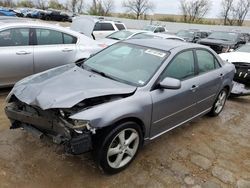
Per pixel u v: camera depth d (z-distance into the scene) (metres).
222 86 4.85
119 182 3.04
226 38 15.85
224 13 57.03
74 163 3.28
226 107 5.99
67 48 5.84
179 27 43.12
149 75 3.43
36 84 3.18
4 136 3.74
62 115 2.80
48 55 5.55
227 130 4.72
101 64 3.89
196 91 4.02
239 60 7.04
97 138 2.87
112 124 2.88
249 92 6.43
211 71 4.51
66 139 2.73
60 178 3.01
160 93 3.37
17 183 2.88
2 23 5.21
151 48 3.89
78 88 3.04
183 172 3.34
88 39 6.35
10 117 3.30
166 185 3.07
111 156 3.12
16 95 3.12
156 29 22.83
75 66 3.92
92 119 2.69
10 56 5.04
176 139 4.16
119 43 4.31
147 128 3.34
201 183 3.17
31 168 3.13
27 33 5.32
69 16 41.94
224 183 3.22
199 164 3.54
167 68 3.54
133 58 3.80
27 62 5.28
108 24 13.20
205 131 4.57
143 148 3.78
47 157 3.35
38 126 3.02
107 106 2.86
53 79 3.30
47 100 2.81
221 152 3.92
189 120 4.24
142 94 3.20
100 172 3.16
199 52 4.29
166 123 3.67
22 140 3.67
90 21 12.85
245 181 3.30
